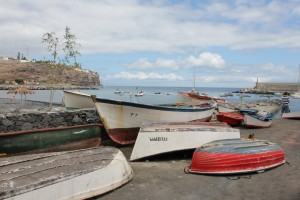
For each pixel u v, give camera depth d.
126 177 7.23
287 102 23.66
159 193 6.71
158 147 9.15
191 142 9.26
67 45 19.84
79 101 16.25
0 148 8.89
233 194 6.69
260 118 15.42
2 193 5.18
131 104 11.19
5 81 106.38
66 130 10.30
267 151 8.40
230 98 60.78
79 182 6.14
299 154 10.08
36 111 12.24
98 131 11.23
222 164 7.80
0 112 11.96
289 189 6.97
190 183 7.30
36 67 119.88
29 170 6.19
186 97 25.66
